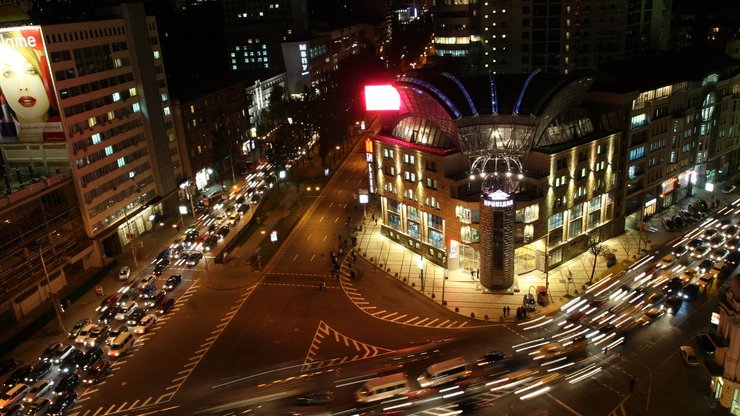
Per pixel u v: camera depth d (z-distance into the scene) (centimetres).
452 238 10881
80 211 11500
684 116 12544
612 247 11612
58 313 9656
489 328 9062
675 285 9731
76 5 17425
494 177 9744
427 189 11206
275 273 11444
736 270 10194
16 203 9938
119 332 9412
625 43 17225
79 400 7938
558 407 7162
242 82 18262
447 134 10794
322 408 7381
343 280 11000
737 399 6862
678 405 7100
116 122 12462
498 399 7369
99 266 11750
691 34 19688
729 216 12531
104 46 12100
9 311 9800
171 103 14750
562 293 9988
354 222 13950
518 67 19262
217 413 7438
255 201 15400
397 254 12050
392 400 7438
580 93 10600
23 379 8469
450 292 10306
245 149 18762
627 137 11444
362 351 8631
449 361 7819
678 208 13200
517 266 11000
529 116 9869
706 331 8444
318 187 16700
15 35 10406
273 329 9400
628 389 7431
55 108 10850
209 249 12612
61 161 11175
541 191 10250
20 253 10069
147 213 13650
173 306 10350
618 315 9125
